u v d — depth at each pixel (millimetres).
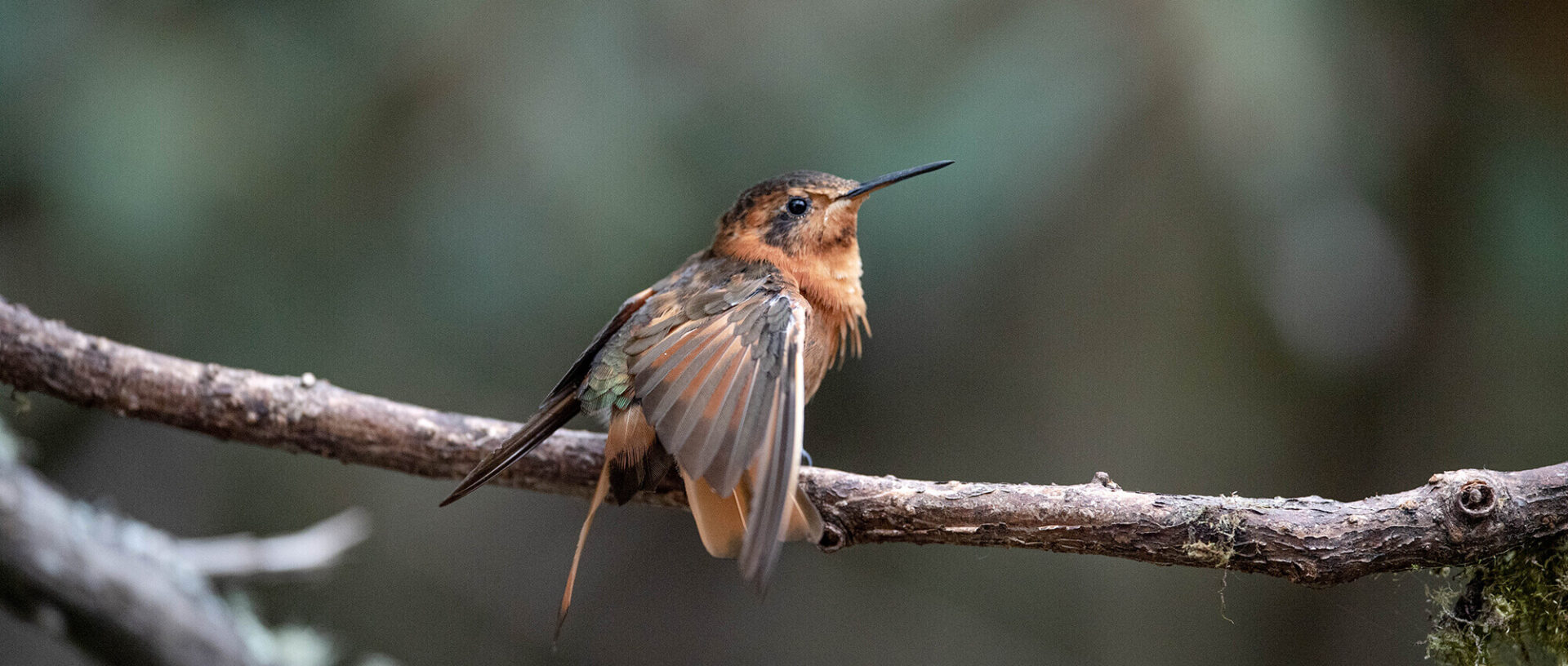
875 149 9602
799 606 13641
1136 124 9914
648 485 6000
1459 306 11148
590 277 9891
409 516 12898
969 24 9695
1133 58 9336
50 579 7254
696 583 13836
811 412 12703
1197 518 5402
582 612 13508
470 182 9766
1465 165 10445
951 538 5785
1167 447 12344
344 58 9555
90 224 8938
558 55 9742
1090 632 13062
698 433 5434
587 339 10695
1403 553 5172
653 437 6043
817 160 9750
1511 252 10125
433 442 6750
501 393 11148
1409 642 12133
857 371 12508
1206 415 12312
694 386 5633
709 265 7461
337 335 10242
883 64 9773
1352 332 10297
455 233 9828
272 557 8219
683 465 5305
